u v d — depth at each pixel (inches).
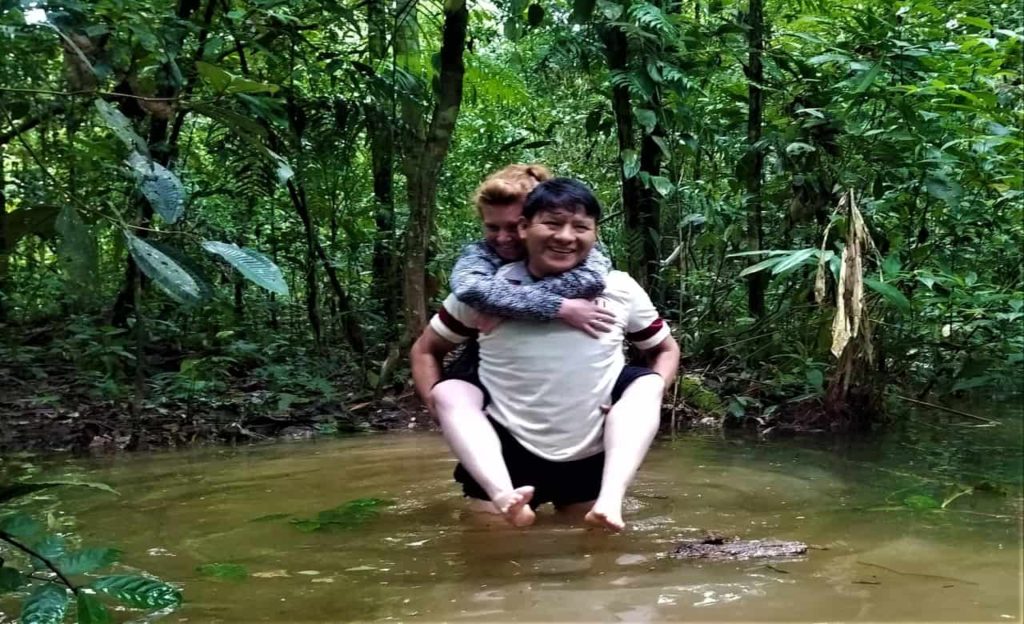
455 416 91.0
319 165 187.8
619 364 94.7
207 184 205.8
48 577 65.1
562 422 91.0
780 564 70.6
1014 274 194.9
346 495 101.0
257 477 112.0
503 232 99.4
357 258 211.8
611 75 170.9
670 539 79.4
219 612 60.9
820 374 154.1
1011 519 85.7
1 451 130.1
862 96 168.2
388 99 182.5
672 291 190.7
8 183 109.0
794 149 169.2
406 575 69.1
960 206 180.1
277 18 161.0
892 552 73.8
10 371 177.3
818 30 189.2
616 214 199.8
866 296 156.3
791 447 131.3
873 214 166.1
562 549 76.3
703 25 190.9
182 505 96.2
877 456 122.7
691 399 159.8
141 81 152.6
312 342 214.5
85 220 66.6
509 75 239.6
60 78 122.7
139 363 140.3
